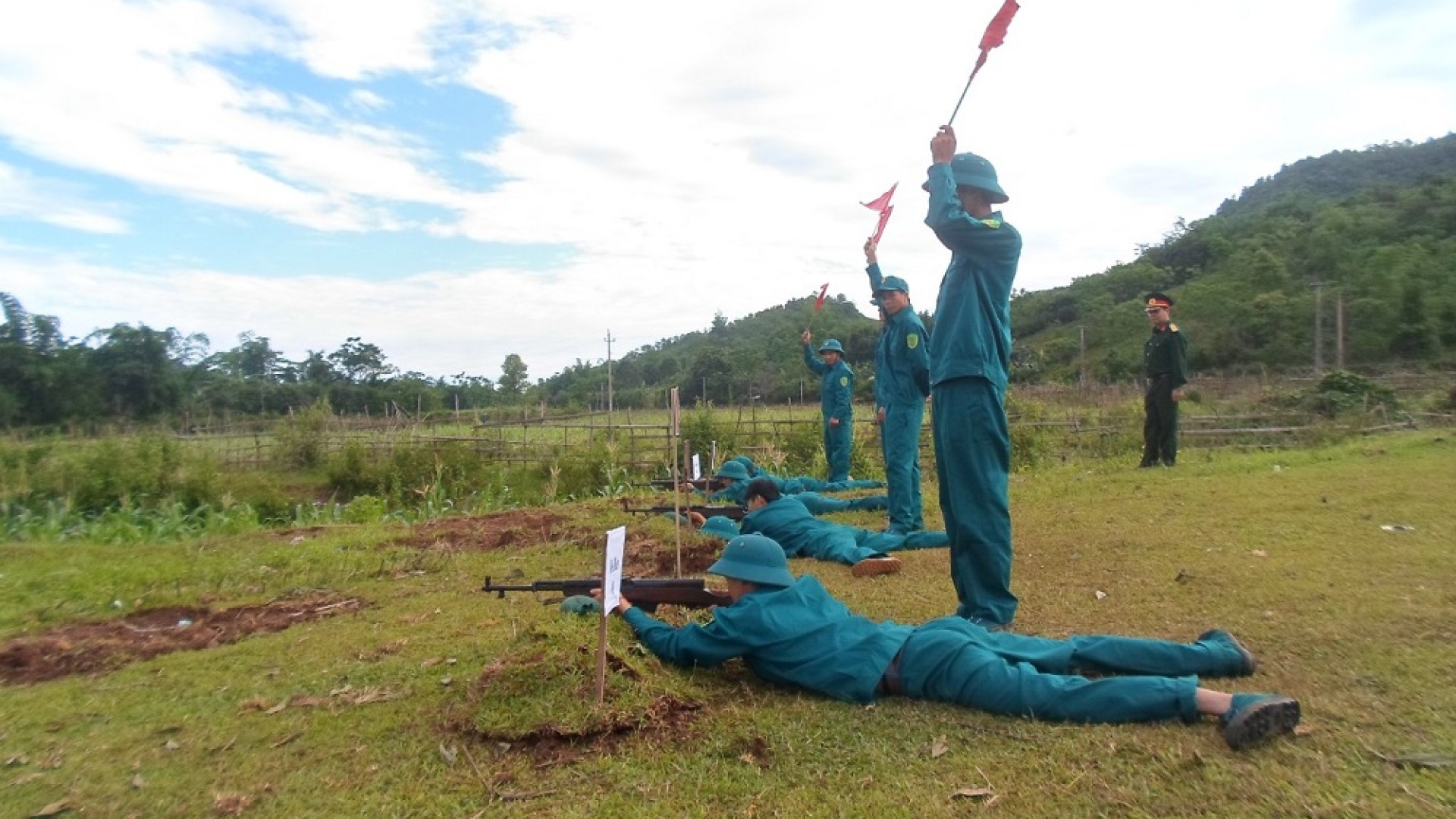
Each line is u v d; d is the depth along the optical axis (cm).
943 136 516
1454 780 290
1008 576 507
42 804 327
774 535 775
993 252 513
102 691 456
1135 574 606
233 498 1848
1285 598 522
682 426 1884
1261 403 2059
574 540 871
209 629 586
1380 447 1231
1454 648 417
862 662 389
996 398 503
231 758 363
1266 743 319
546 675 382
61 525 1388
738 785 314
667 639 427
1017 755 327
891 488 804
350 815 309
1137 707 345
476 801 314
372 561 792
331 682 454
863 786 311
